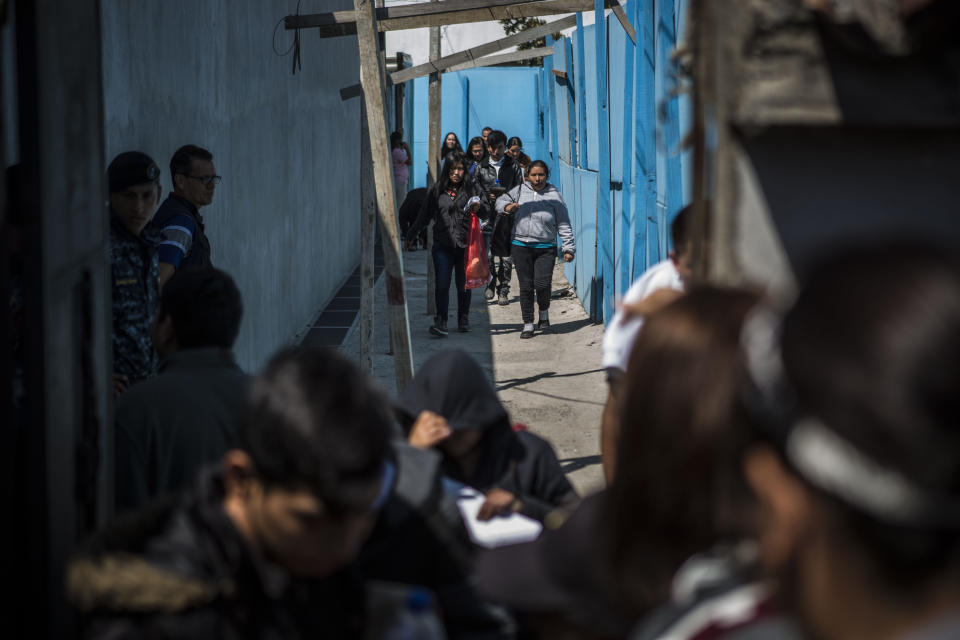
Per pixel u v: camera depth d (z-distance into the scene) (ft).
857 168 4.24
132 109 15.99
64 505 5.80
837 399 2.28
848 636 2.44
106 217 7.44
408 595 5.12
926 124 4.04
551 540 4.65
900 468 2.21
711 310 3.35
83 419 6.45
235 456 4.58
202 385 8.19
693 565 3.31
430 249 37.29
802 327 2.42
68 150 6.00
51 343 5.44
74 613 6.03
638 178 27.32
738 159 4.21
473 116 74.95
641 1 26.23
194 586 4.47
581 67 39.63
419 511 6.27
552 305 39.40
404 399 8.77
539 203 32.91
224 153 22.94
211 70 21.90
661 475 3.24
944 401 2.14
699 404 3.14
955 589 2.31
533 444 9.38
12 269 5.76
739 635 3.05
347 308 40.06
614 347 9.57
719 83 4.17
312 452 4.23
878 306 2.26
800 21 4.00
